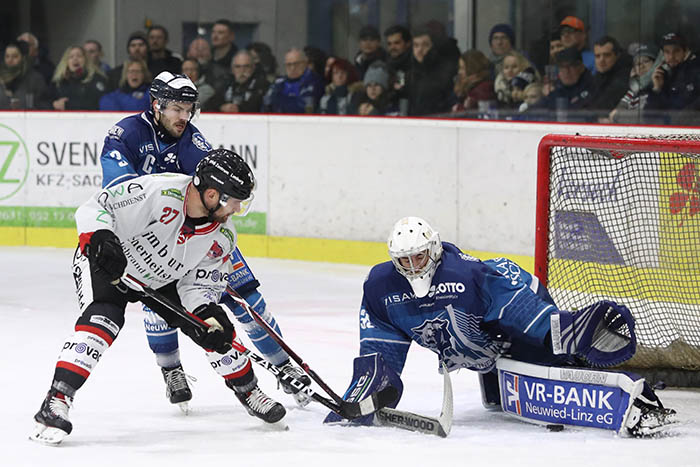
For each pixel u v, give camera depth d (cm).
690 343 1408
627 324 1088
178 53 2852
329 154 2614
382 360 1113
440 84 2594
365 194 2578
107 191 985
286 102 2750
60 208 2856
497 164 2391
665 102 2270
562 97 2408
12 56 2934
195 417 1155
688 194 1596
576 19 2362
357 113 2698
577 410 1077
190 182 996
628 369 1409
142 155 1209
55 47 2934
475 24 2528
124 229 995
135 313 1956
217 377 1411
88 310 1005
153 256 1010
